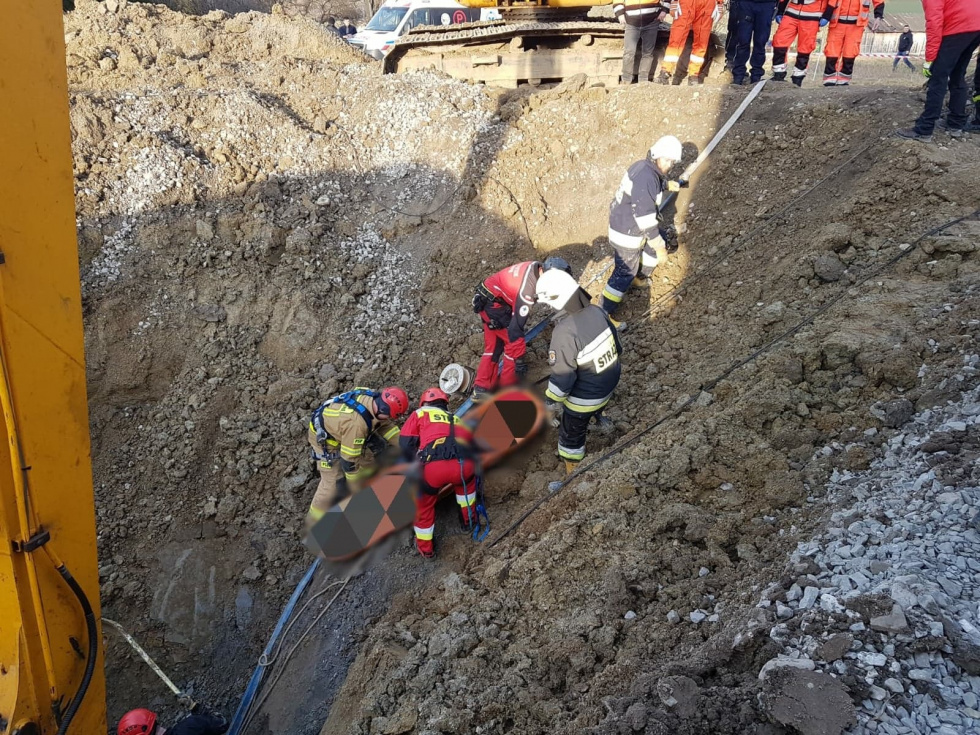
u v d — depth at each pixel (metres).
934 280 4.80
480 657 3.70
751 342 5.05
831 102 6.65
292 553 5.25
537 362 5.98
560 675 3.42
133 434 5.71
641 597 3.66
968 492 3.14
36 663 2.72
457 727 3.28
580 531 4.18
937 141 5.80
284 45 9.35
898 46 17.33
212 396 5.85
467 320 6.28
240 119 7.24
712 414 4.60
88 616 2.88
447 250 6.61
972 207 5.13
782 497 3.83
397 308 6.45
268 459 5.57
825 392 4.38
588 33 8.60
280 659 4.70
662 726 2.57
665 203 6.70
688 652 3.08
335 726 3.94
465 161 7.18
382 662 4.01
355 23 24.62
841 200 5.78
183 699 4.76
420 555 4.89
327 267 6.59
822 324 4.80
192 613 5.09
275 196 6.93
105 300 6.02
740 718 2.54
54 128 2.61
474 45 8.85
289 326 6.20
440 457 4.47
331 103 8.16
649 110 7.35
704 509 4.03
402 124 7.61
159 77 8.00
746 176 6.52
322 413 4.80
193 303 6.21
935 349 4.18
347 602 4.83
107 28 8.11
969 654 2.42
